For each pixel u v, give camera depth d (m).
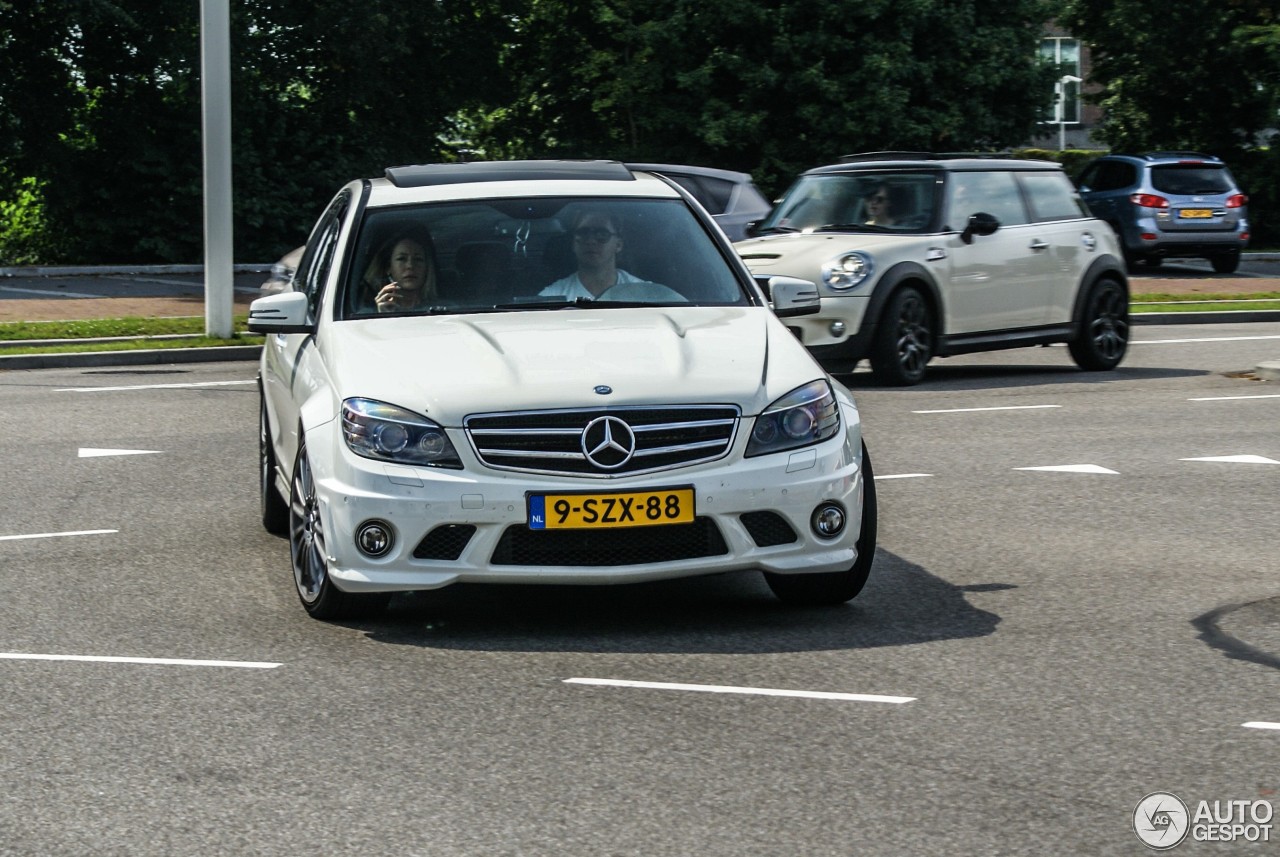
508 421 6.45
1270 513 9.34
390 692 5.84
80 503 9.92
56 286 28.38
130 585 7.69
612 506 6.39
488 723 5.45
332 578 6.59
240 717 5.55
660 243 7.89
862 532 6.96
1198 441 12.10
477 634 6.70
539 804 4.66
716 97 36.50
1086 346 17.11
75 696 5.84
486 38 38.31
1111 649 6.38
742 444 6.56
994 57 36.50
